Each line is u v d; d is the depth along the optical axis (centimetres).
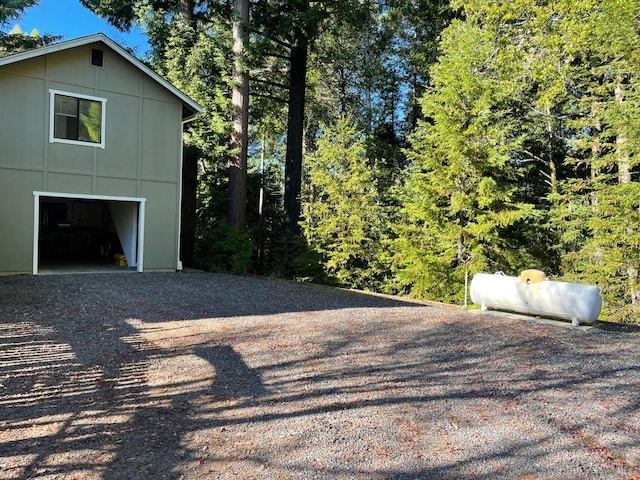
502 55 1409
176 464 302
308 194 2012
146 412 382
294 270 1689
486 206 1331
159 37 1620
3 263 1072
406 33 2073
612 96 1317
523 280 794
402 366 512
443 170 1349
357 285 1786
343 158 1847
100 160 1179
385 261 1658
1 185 1059
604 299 1166
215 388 438
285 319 739
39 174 1102
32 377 457
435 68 1437
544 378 477
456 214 1392
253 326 684
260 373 481
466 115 1316
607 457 316
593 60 1358
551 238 1500
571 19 1296
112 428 353
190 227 1591
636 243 1136
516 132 1533
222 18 1650
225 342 593
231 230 1453
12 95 1062
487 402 412
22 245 1092
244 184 1545
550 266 1481
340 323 720
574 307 717
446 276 1365
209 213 1777
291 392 430
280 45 1759
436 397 422
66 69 1124
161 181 1274
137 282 1050
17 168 1074
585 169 1530
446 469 299
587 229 1339
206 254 1465
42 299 813
